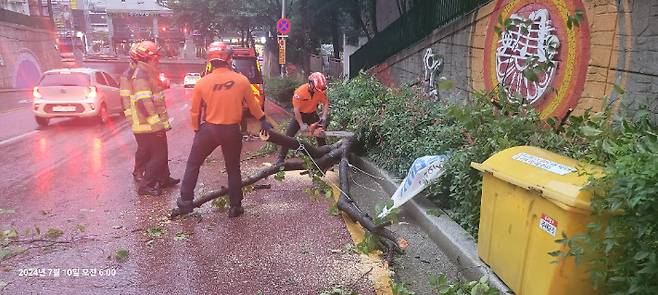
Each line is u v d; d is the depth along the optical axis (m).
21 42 28.05
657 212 2.31
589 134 3.24
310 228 4.98
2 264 4.09
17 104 17.77
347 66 24.00
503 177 3.34
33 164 7.85
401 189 5.35
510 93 5.88
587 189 2.58
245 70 12.67
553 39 5.89
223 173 7.32
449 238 4.30
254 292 3.67
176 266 4.09
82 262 4.16
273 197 6.05
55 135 10.89
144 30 64.12
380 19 18.36
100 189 6.38
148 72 6.12
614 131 3.31
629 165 2.44
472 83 8.30
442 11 10.22
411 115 6.80
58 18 67.56
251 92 5.18
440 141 5.57
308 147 6.18
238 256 4.29
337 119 8.56
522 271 3.14
